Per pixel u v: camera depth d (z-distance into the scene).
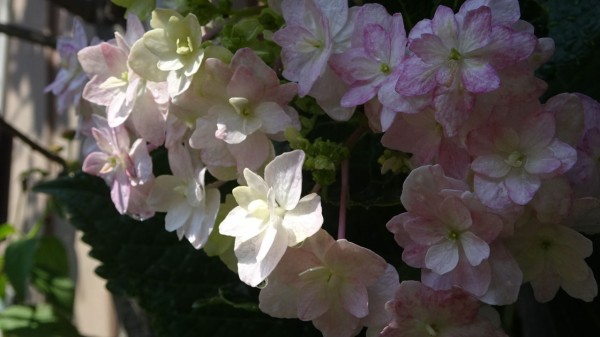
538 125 0.30
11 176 1.14
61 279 0.81
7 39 1.18
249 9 0.40
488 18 0.30
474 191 0.31
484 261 0.31
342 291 0.33
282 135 0.35
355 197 0.40
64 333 0.77
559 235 0.32
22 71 1.12
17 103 1.13
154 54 0.35
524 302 0.48
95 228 0.47
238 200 0.33
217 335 0.45
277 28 0.37
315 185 0.38
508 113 0.31
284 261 0.33
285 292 0.33
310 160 0.35
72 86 0.47
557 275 0.33
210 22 0.41
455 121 0.30
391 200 0.39
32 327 0.76
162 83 0.36
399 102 0.31
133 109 0.37
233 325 0.45
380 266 0.32
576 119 0.31
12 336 0.77
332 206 0.42
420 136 0.33
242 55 0.34
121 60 0.39
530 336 0.48
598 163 0.31
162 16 0.35
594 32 0.41
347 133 0.42
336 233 0.42
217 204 0.36
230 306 0.45
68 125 0.97
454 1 0.37
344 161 0.36
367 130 0.38
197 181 0.36
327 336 0.33
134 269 0.46
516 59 0.30
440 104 0.30
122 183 0.39
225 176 0.35
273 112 0.34
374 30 0.33
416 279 0.37
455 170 0.32
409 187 0.32
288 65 0.35
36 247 0.77
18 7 1.14
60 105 0.49
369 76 0.33
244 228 0.33
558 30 0.42
